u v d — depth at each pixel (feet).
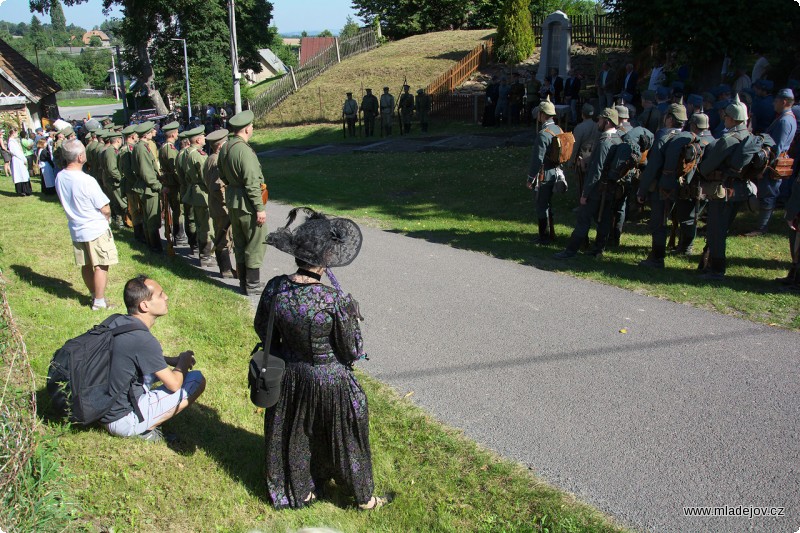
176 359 14.89
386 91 80.94
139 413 13.74
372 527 11.96
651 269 26.43
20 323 19.30
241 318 21.90
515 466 13.71
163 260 29.14
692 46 47.01
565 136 29.53
